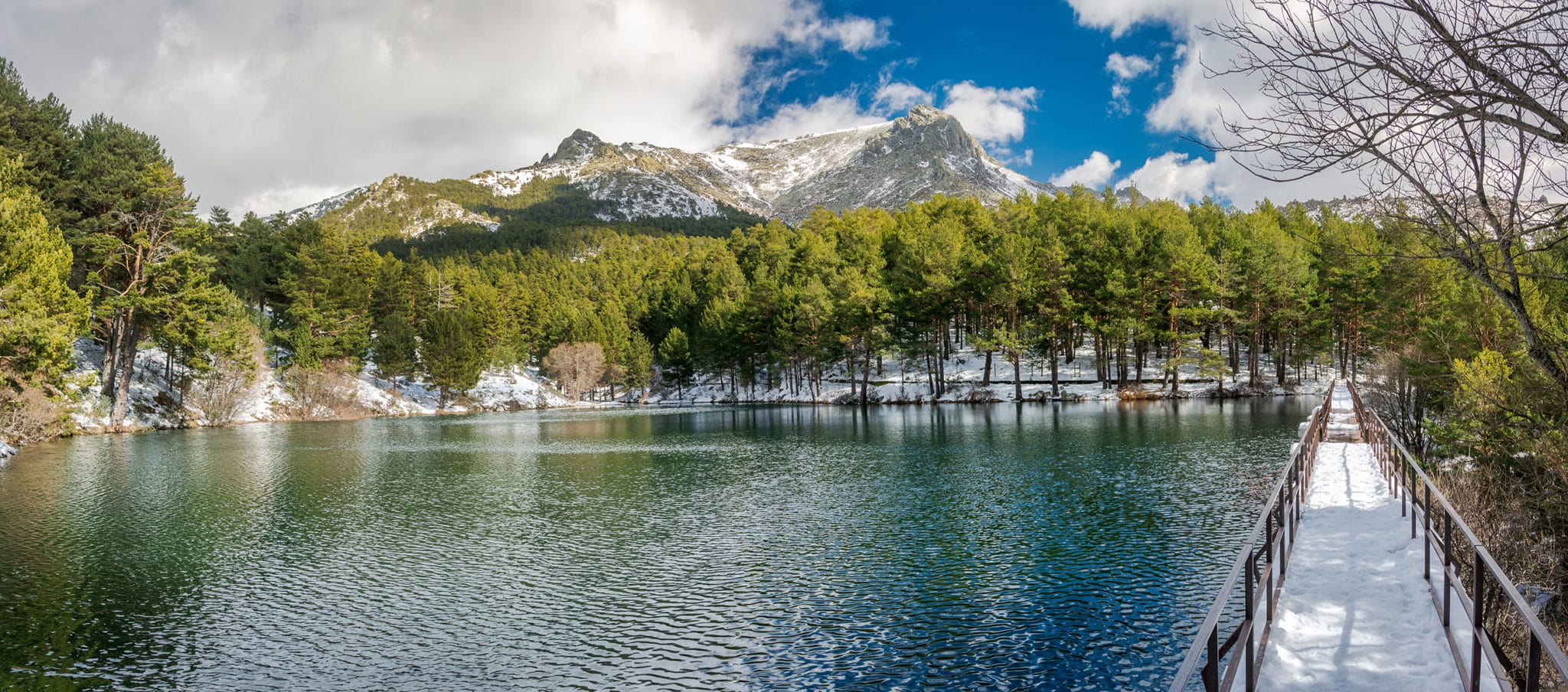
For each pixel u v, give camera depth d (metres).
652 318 118.94
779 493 27.31
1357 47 5.61
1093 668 11.87
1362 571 9.88
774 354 84.62
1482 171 6.18
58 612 15.29
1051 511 22.61
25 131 55.88
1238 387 65.56
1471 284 24.02
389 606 15.55
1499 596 10.80
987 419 53.19
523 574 17.64
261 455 41.56
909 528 21.11
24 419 44.69
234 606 15.60
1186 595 14.86
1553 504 14.77
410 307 105.38
